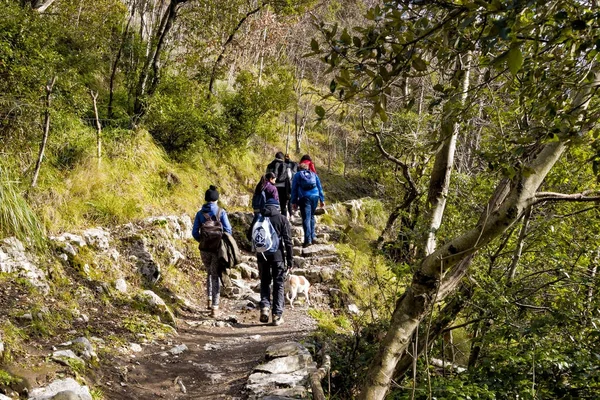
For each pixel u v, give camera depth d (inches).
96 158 344.5
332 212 551.2
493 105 149.0
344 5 665.0
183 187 417.1
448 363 219.1
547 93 93.6
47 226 267.0
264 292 283.6
